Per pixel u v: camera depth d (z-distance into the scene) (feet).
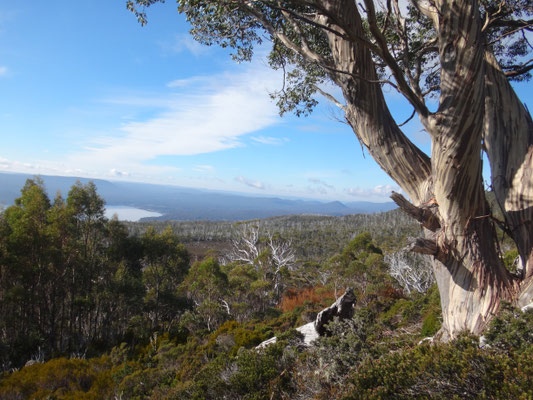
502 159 11.40
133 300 72.84
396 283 62.80
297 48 11.51
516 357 6.66
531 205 10.26
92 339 72.23
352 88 10.28
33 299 63.72
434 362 6.95
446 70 9.37
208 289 79.46
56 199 79.36
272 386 14.88
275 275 103.96
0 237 62.90
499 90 11.93
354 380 8.93
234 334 39.91
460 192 9.41
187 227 395.34
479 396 6.17
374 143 10.46
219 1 11.29
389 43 16.14
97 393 33.73
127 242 82.89
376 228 317.42
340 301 20.36
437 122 9.35
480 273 9.51
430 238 10.16
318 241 261.44
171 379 31.48
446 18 9.17
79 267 73.00
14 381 35.65
